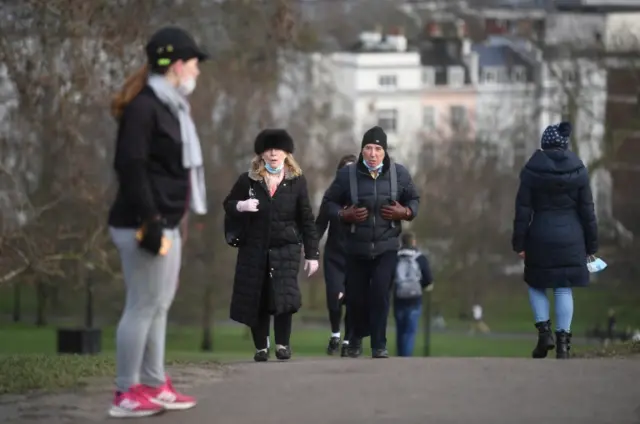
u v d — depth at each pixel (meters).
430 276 58.81
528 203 40.66
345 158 47.16
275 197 39.69
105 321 180.88
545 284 40.78
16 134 94.69
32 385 30.77
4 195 95.31
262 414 26.98
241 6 99.19
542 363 35.06
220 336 179.50
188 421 26.20
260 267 39.75
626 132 193.00
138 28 87.88
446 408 27.69
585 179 40.31
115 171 25.75
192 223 149.38
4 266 93.81
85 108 90.56
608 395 29.45
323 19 164.50
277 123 161.50
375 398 29.00
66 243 103.31
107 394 29.41
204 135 140.75
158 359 27.11
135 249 25.83
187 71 26.12
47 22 86.44
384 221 41.41
